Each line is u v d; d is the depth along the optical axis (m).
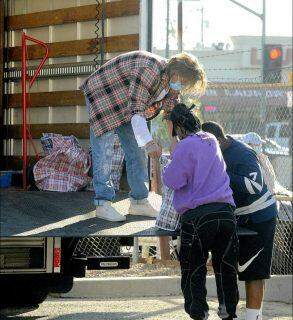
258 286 11.70
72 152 14.07
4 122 16.36
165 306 14.85
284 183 24.73
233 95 30.48
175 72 10.95
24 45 14.45
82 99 15.06
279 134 27.45
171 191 10.95
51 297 15.53
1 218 11.16
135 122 10.92
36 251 11.09
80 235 10.25
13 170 16.14
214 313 14.38
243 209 11.57
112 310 14.36
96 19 14.81
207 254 10.56
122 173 14.34
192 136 10.66
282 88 27.61
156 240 18.30
